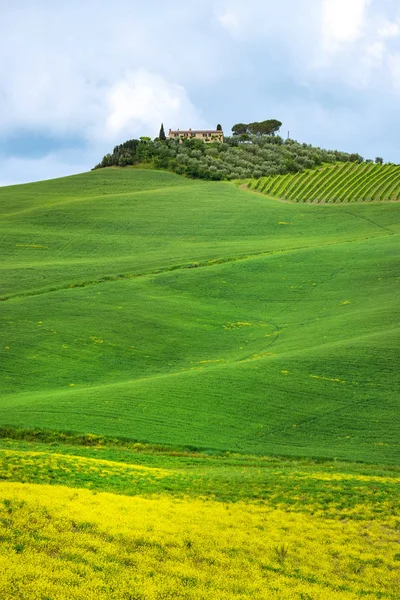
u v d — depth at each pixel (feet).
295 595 93.04
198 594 88.89
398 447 183.21
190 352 287.89
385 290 362.33
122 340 295.07
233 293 377.91
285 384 226.99
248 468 164.25
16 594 80.02
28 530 98.12
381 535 119.85
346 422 199.62
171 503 124.77
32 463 142.82
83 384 244.01
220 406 209.05
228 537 109.70
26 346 278.26
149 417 199.72
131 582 88.38
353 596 95.91
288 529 118.11
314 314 338.34
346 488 145.18
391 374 231.91
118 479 139.85
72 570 88.63
